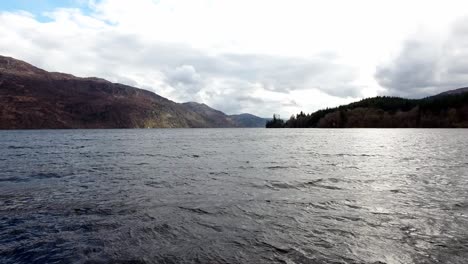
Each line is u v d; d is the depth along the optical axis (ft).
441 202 46.19
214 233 33.37
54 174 76.18
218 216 39.65
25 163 99.86
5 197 50.42
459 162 99.09
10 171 81.20
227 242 30.78
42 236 32.55
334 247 29.27
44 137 353.92
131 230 34.40
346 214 40.14
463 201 46.75
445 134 343.05
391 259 26.63
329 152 142.92
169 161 107.04
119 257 27.50
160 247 29.66
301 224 36.11
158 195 51.98
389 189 56.39
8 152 145.69
